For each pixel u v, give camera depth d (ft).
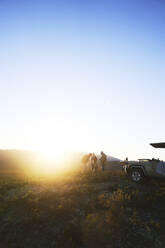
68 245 18.85
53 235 21.04
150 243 18.84
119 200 26.25
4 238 21.36
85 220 22.62
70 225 21.79
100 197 28.17
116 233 20.29
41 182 42.16
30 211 26.23
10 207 28.58
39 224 23.21
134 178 35.65
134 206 25.46
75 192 31.32
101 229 20.74
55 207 26.45
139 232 20.38
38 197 30.60
